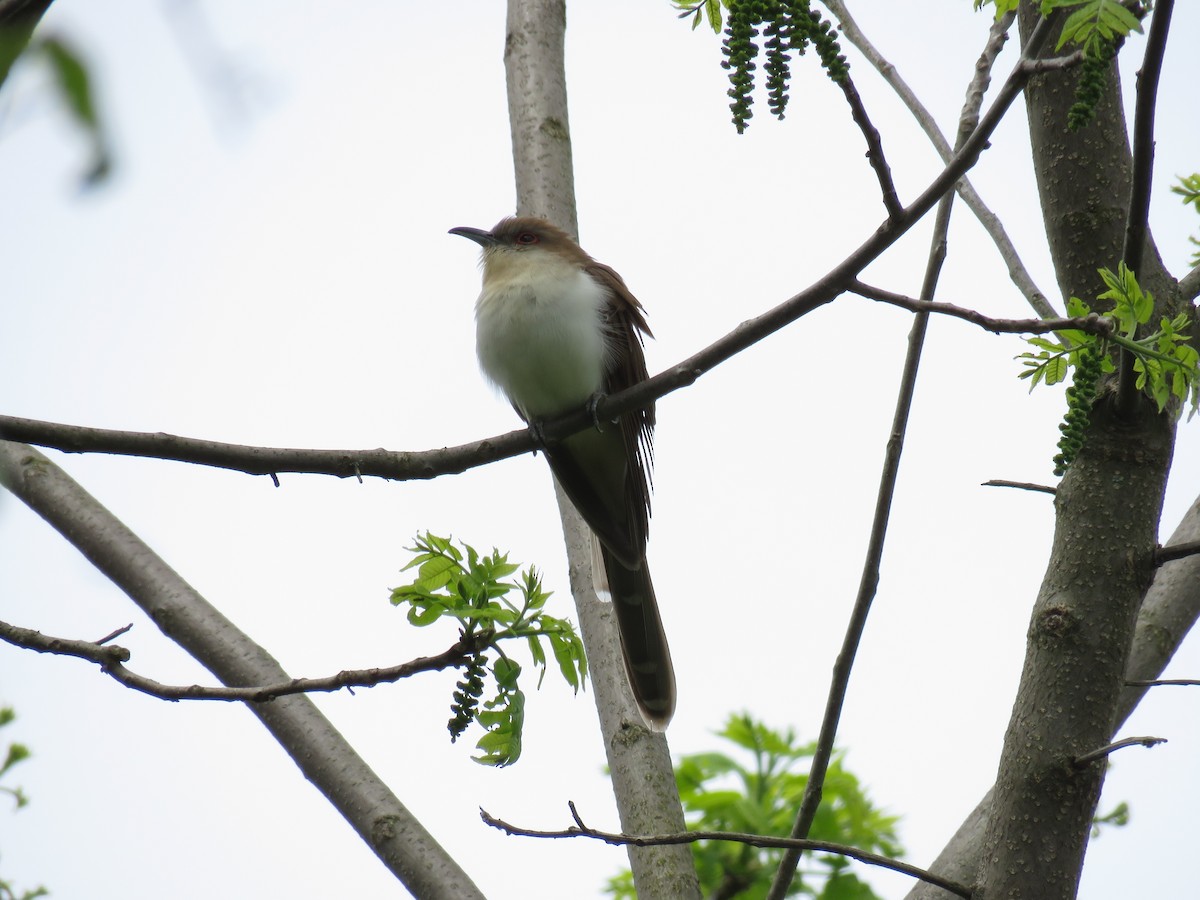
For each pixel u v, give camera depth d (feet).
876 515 27.30
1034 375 23.62
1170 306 25.05
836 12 36.86
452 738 22.93
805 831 26.04
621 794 29.76
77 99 8.53
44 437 23.40
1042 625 24.45
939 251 29.07
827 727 26.66
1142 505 24.36
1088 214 25.41
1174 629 27.84
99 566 32.12
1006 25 29.27
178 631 30.91
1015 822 23.89
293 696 30.25
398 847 27.81
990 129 21.07
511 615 23.22
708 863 36.24
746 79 20.12
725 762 38.68
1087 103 19.88
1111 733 24.30
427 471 25.61
